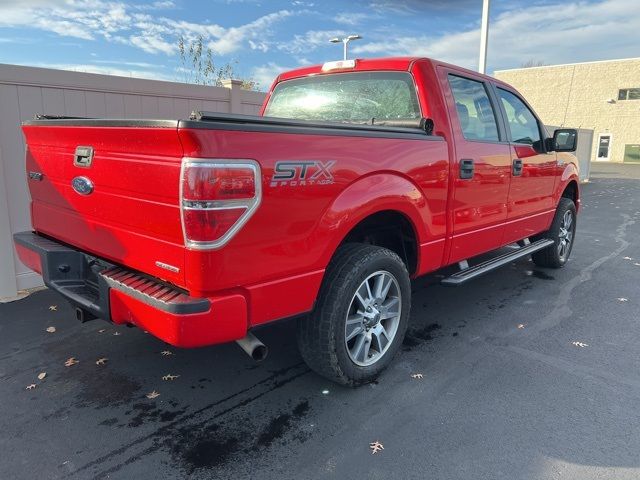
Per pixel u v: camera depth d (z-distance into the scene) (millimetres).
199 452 2531
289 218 2451
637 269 6145
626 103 36688
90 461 2457
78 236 2996
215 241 2172
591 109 38375
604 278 5734
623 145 37250
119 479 2332
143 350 3686
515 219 4652
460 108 3869
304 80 4395
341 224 2727
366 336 3119
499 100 4422
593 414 2895
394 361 3566
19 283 4902
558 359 3619
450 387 3199
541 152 4934
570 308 4711
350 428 2744
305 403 2996
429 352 3725
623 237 8305
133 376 3311
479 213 4008
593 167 31828
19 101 4703
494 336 4035
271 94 4688
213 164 2107
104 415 2857
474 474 2381
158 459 2475
